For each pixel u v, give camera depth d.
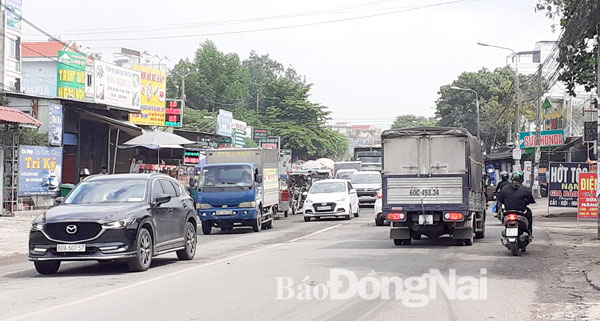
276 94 94.38
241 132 68.12
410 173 18.44
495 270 13.32
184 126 77.19
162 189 14.98
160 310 9.13
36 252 12.91
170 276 12.62
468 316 8.81
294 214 37.34
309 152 89.19
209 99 99.44
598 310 9.28
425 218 18.19
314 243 19.47
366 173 41.56
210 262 15.03
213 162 26.81
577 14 19.12
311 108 91.12
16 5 48.12
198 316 8.72
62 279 12.64
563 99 56.97
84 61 41.66
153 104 47.81
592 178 24.78
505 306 9.54
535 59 76.88
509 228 15.67
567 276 12.60
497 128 77.62
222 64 103.12
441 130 18.22
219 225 25.52
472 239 18.58
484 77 84.38
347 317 8.67
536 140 47.34
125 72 42.59
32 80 54.31
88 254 12.81
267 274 12.68
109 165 37.47
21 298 10.36
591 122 29.88
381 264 14.16
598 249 17.23
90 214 12.96
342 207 30.56
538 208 38.00
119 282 11.98
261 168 26.41
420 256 15.74
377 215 26.20
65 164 33.88
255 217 24.88
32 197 29.61
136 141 33.06
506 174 23.28
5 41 45.59
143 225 13.52
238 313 8.91
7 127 27.83
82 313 8.97
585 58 21.73
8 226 24.52
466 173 18.06
